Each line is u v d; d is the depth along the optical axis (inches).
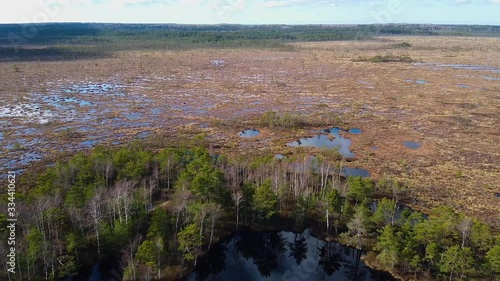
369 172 3058.6
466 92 6314.0
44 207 1855.3
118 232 1817.2
